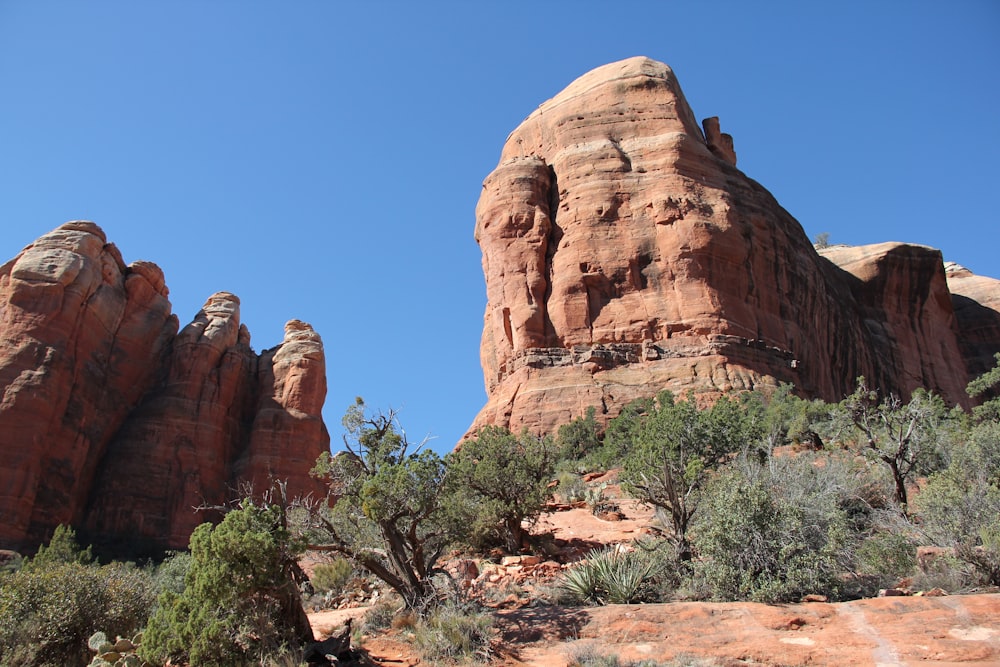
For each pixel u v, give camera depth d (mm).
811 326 60688
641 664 9906
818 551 12672
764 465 18484
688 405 26391
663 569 13742
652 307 52812
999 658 9109
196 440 53781
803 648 9922
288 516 13969
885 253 82688
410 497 13703
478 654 10883
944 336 83000
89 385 50594
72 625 13375
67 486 46250
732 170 63000
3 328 47406
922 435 20641
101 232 57562
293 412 58781
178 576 20703
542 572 15281
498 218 59750
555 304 54625
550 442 21906
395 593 14289
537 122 68500
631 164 59938
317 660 10688
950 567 12156
